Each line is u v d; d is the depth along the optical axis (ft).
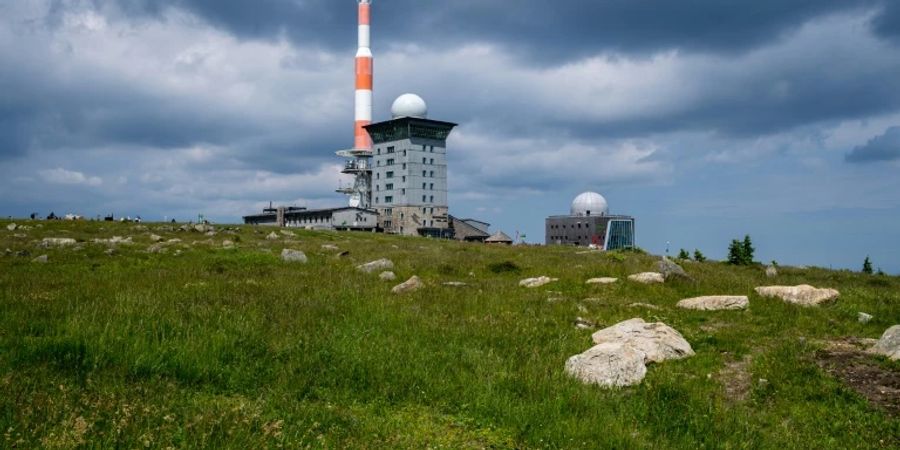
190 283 73.00
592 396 36.09
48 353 36.42
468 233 568.82
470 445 29.43
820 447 31.86
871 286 97.86
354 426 29.78
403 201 538.47
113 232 170.91
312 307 56.29
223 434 26.22
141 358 36.11
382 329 49.83
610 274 84.23
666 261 78.89
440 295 66.90
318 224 524.93
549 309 60.13
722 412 35.01
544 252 152.66
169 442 25.09
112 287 66.28
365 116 577.02
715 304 60.34
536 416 32.58
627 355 40.47
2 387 29.73
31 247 116.67
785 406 36.37
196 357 37.52
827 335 50.57
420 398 35.01
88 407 28.22
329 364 39.06
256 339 42.63
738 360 44.27
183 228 191.83
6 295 57.77
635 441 30.42
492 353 43.86
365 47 575.79
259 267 94.73
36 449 23.26
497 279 87.40
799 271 113.80
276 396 33.12
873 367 40.93
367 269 94.07
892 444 31.94
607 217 554.05
